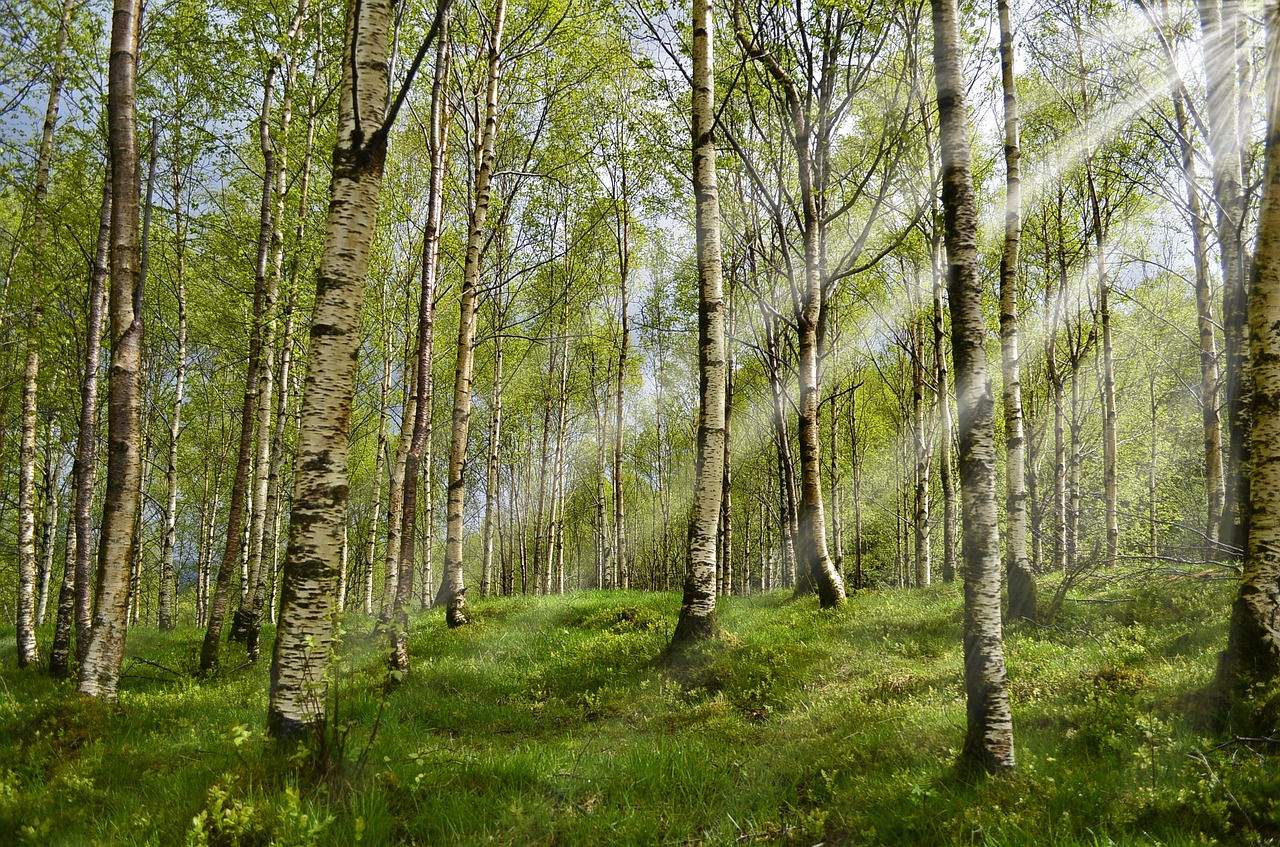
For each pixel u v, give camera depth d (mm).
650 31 14258
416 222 19109
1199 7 10031
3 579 29844
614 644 11117
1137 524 19188
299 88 14375
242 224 15719
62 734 6516
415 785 4949
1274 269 5430
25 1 11578
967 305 4977
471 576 54594
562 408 27547
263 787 4762
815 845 4379
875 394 31656
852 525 40594
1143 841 3850
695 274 22453
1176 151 13562
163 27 12625
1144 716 5191
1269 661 5176
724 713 7699
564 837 4586
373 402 23297
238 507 12414
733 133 15586
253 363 12977
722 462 10031
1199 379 23797
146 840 4230
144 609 40531
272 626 18156
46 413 18203
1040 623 9398
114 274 7730
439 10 5035
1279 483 5340
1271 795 4117
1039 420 25672
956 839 4051
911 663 8602
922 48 14219
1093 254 18453
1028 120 17156
